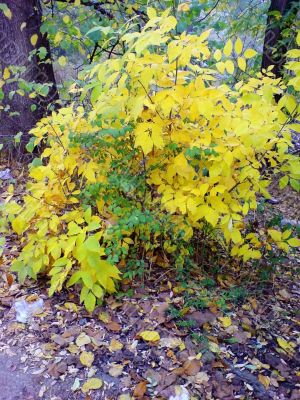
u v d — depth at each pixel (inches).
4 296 101.1
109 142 92.4
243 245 108.8
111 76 83.8
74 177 107.0
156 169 95.2
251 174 91.6
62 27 175.9
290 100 89.6
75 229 88.6
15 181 157.5
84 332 91.4
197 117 89.4
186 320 96.5
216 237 115.3
